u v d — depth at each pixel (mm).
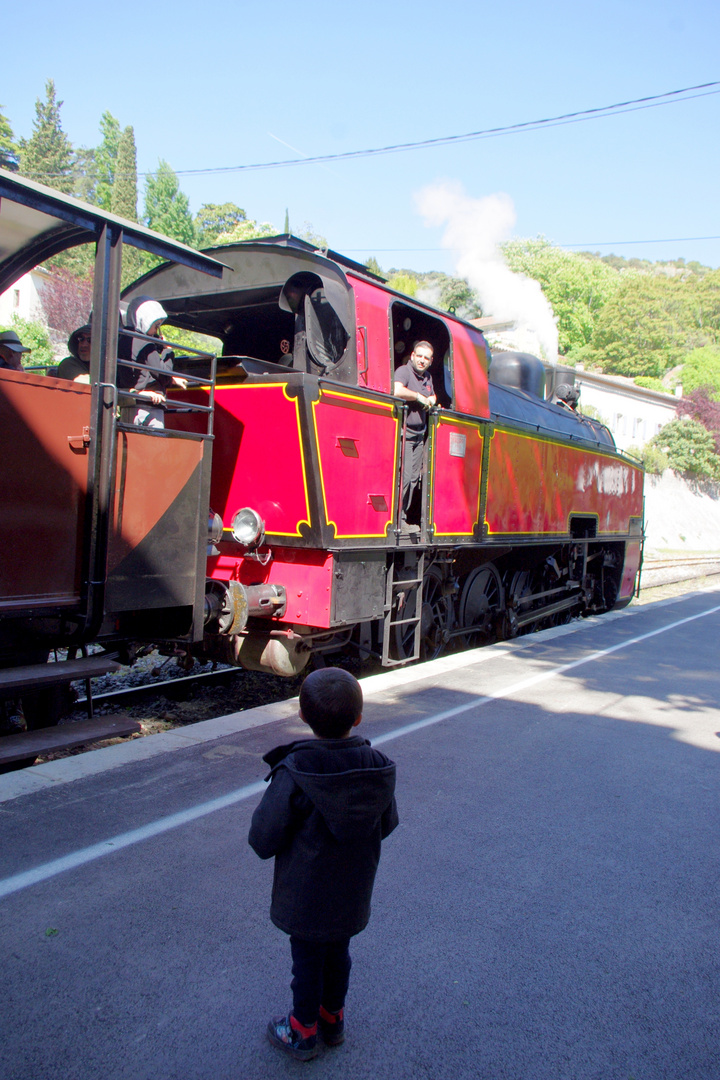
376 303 6312
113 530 4562
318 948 2242
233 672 7449
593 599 12836
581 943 2971
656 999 2674
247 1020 2432
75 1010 2418
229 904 3018
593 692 6625
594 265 68875
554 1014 2568
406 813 3990
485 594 9312
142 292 7035
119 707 6285
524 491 9078
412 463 6883
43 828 3514
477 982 2703
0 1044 2264
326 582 5781
